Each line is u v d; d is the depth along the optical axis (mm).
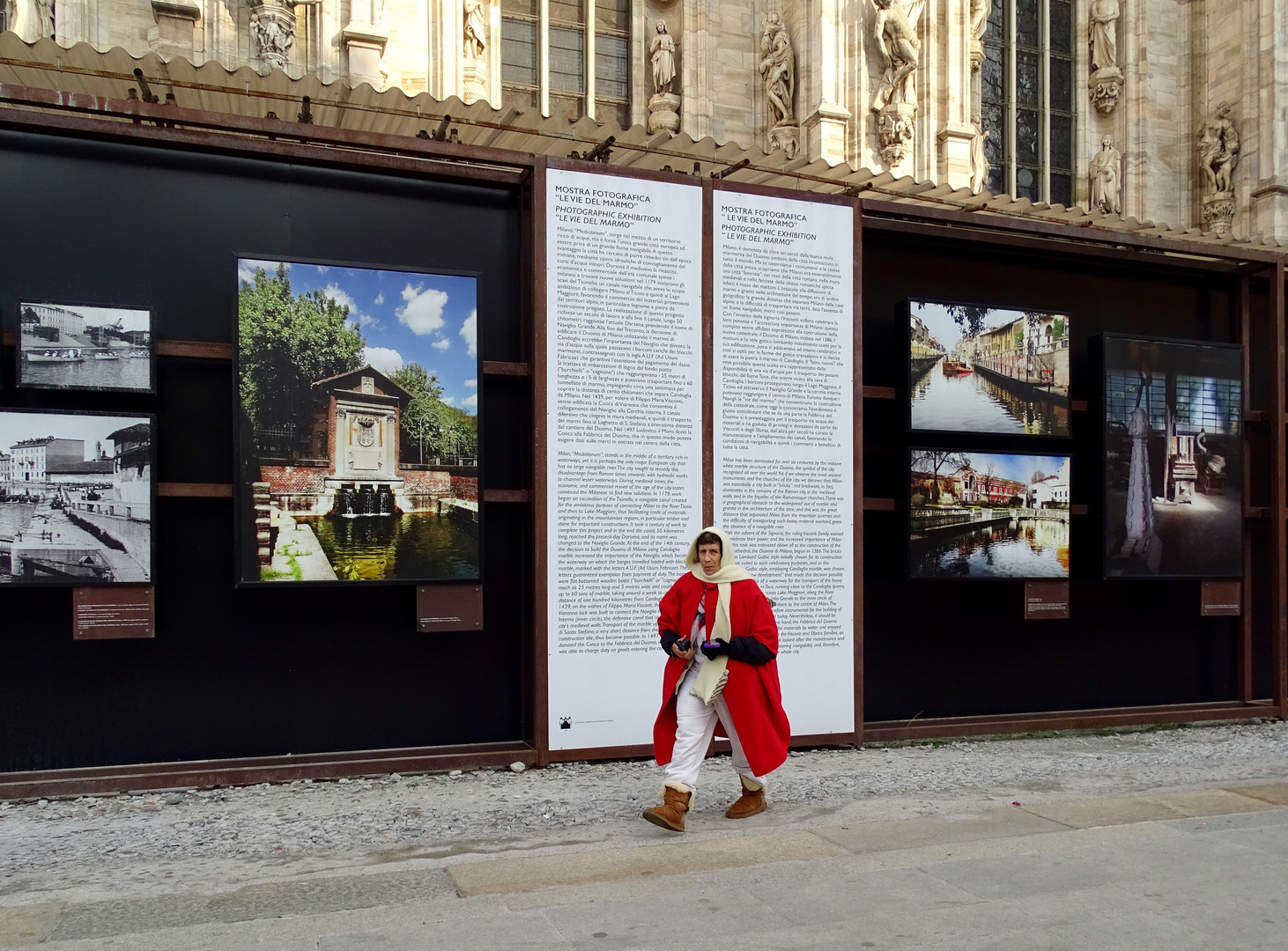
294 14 14375
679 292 7984
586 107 18000
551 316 7621
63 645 6758
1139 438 9648
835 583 8430
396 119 9203
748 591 6125
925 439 9008
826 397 8453
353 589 7438
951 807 6629
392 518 7219
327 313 7094
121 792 6609
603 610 7680
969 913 4633
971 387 8992
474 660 7789
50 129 6680
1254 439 10680
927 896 4840
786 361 8320
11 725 6648
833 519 8438
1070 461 9547
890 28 18000
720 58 18453
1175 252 9898
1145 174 22078
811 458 8375
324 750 7340
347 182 7520
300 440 6996
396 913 4520
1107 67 22141
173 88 8352
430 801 6574
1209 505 9922
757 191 8266
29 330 6492
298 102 8422
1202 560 9883
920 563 8781
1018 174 21906
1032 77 22125
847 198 8586
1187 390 9859
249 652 7168
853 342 8562
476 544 7438
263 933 4273
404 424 7270
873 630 9023
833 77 17734
